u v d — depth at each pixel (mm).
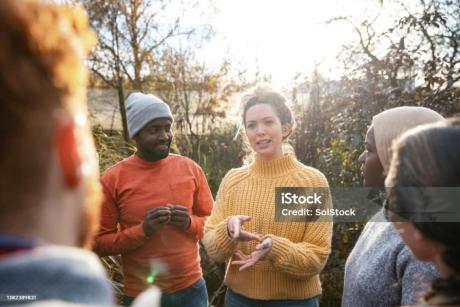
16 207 516
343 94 4715
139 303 500
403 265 1379
